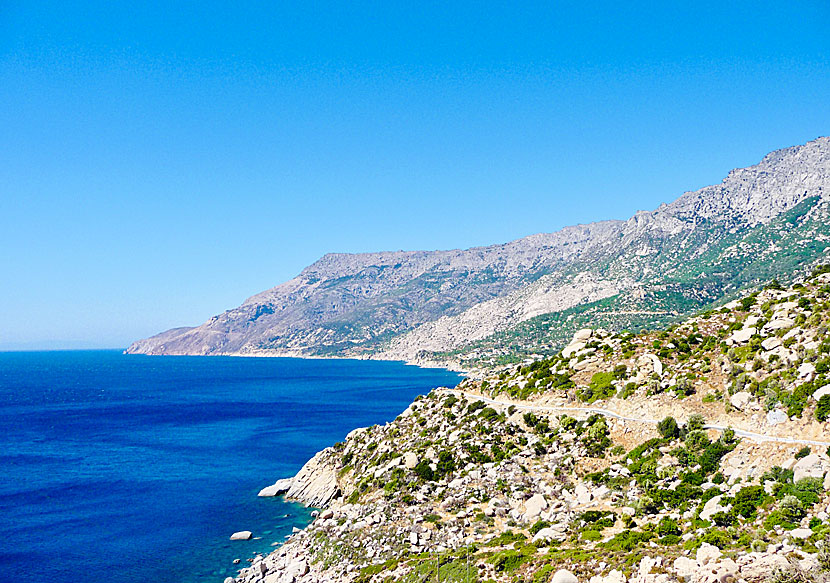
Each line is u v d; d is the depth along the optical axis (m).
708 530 49.31
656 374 91.12
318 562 71.62
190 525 95.50
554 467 80.19
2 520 99.06
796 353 75.94
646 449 75.62
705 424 75.00
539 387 105.94
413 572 58.03
